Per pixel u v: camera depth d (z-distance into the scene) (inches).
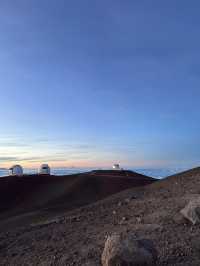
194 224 446.9
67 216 749.3
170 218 490.3
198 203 473.4
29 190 1694.1
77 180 1731.1
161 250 371.9
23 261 441.7
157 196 716.7
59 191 1614.2
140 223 502.6
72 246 456.8
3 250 514.3
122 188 1668.3
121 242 312.8
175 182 863.1
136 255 302.2
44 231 587.5
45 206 1380.4
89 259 390.3
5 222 984.9
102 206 768.3
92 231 516.7
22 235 593.3
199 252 357.1
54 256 431.2
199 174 860.0
